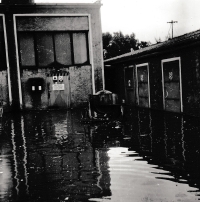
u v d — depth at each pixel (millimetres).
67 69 16281
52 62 16141
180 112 12000
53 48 16125
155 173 4816
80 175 4855
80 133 8508
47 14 15836
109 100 10859
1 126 10430
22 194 4148
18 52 15703
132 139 7398
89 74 16531
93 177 4746
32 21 15750
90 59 16516
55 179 4703
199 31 12203
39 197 4031
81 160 5727
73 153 6266
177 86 12125
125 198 3928
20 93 15688
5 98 15516
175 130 8328
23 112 15164
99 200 3895
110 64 19359
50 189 4297
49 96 16094
